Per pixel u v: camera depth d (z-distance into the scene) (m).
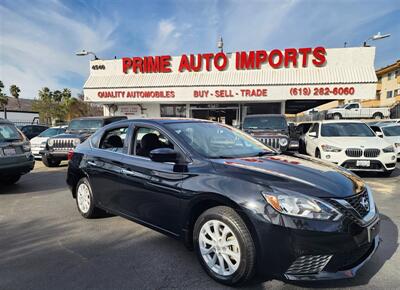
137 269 3.06
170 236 3.28
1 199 5.90
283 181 2.61
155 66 16.64
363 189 2.89
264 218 2.45
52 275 2.95
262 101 16.17
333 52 14.66
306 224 2.37
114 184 4.01
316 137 8.85
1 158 6.26
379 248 3.46
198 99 15.62
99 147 4.54
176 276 2.91
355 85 13.98
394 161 7.34
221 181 2.78
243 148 3.80
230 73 15.60
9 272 3.01
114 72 17.41
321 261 2.43
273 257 2.45
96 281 2.83
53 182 7.62
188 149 3.29
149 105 18.12
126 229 4.19
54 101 45.25
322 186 2.60
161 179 3.30
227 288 2.69
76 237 3.92
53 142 10.04
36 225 4.39
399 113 26.78
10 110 47.41
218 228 2.78
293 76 14.68
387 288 2.65
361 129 8.83
